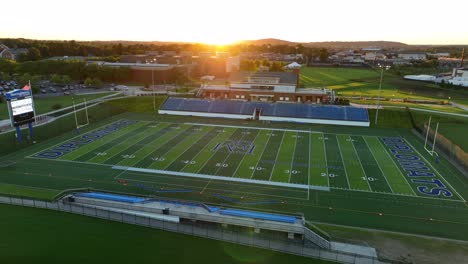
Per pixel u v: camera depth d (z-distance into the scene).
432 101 79.81
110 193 33.50
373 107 70.81
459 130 55.78
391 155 46.84
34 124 55.81
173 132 57.66
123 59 148.12
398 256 24.12
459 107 73.75
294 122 65.06
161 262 22.45
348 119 63.44
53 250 23.34
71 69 112.56
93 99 78.12
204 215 27.30
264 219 27.02
